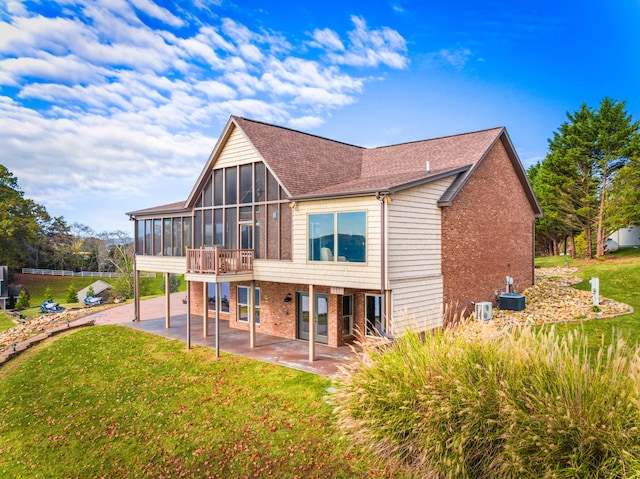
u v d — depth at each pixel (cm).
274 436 887
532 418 543
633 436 499
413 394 664
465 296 1586
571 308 1609
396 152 1969
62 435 1043
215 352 1469
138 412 1103
